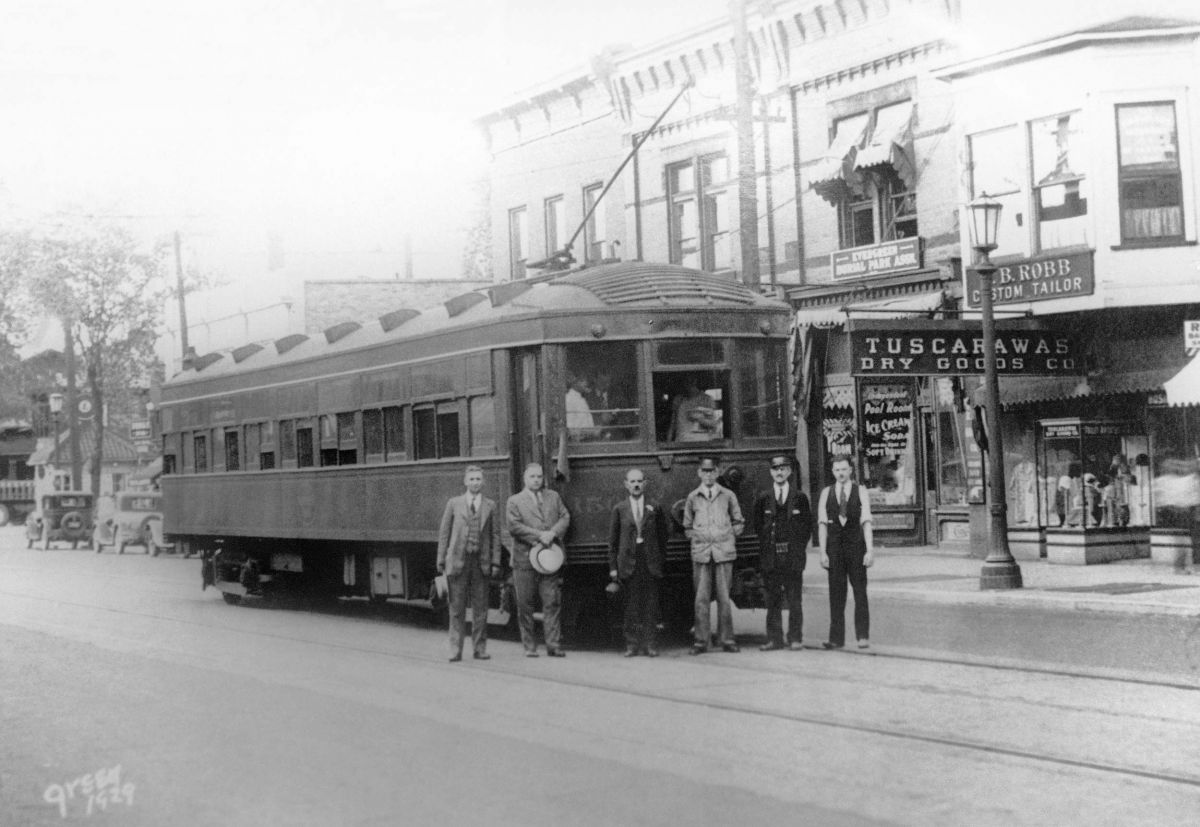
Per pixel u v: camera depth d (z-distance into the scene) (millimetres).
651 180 32938
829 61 28406
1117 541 23062
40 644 16406
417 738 9711
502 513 15812
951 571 22672
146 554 43719
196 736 10031
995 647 14133
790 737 9430
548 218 36344
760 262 30156
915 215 26812
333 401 19672
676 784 8039
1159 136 22672
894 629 16250
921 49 26500
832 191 27781
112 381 49031
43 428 64562
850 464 14320
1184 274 22516
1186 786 7797
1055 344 23250
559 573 14578
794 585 14359
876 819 7129
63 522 48094
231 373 22953
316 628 18234
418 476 17531
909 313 25719
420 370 17500
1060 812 7219
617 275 15867
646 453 15117
